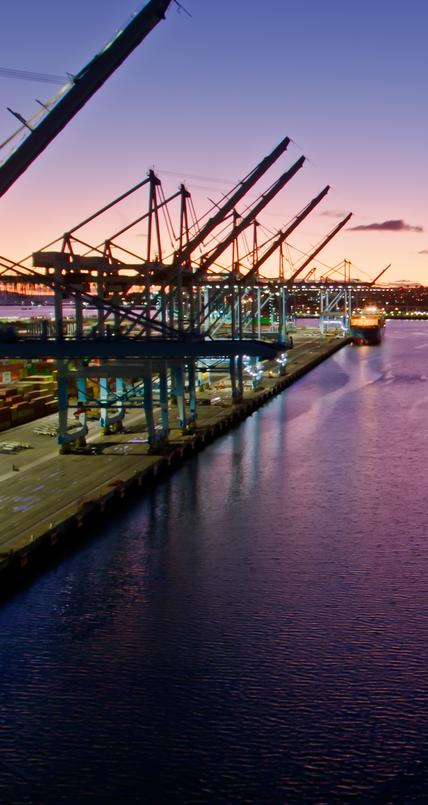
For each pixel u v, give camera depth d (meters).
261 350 60.72
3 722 31.33
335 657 35.75
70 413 84.81
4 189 54.47
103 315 72.25
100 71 53.56
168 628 38.19
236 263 95.31
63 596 41.12
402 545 49.19
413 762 29.30
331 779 28.58
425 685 33.62
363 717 31.64
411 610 40.16
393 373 148.75
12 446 67.00
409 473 67.12
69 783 28.34
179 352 60.91
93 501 50.66
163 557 46.50
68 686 33.56
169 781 28.45
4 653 35.97
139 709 32.12
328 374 147.12
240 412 92.69
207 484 61.28
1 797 27.69
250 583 43.25
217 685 33.66
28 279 63.12
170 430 77.12
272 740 30.39
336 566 45.75
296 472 66.62
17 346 61.19
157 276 72.69
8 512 48.41
